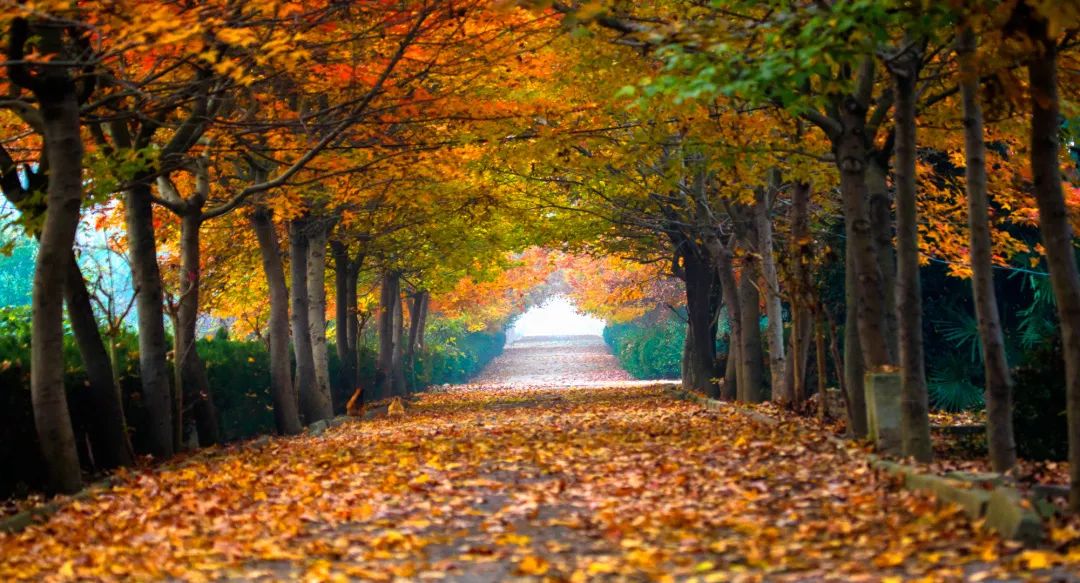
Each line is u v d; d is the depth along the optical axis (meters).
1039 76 8.86
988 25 9.52
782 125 16.25
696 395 28.91
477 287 51.50
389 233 30.34
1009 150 19.95
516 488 11.14
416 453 14.76
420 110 16.62
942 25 10.91
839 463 11.90
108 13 10.65
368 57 15.76
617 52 15.64
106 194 14.03
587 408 26.58
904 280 11.71
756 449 13.40
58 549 8.97
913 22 10.13
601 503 9.72
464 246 31.98
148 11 10.62
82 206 14.55
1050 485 10.23
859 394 14.41
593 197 28.03
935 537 7.72
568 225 30.03
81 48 13.02
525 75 18.11
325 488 11.58
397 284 39.78
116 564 7.97
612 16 12.10
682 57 10.20
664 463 12.03
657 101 15.27
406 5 15.40
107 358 14.59
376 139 18.20
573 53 16.59
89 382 14.62
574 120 17.88
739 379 25.67
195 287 18.20
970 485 8.84
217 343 22.64
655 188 24.03
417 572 7.35
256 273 32.09
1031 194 18.77
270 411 24.20
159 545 8.73
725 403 24.00
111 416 14.53
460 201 26.86
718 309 33.72
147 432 16.30
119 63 14.37
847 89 10.99
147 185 16.23
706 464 12.12
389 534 8.48
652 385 43.31
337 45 15.32
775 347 21.89
